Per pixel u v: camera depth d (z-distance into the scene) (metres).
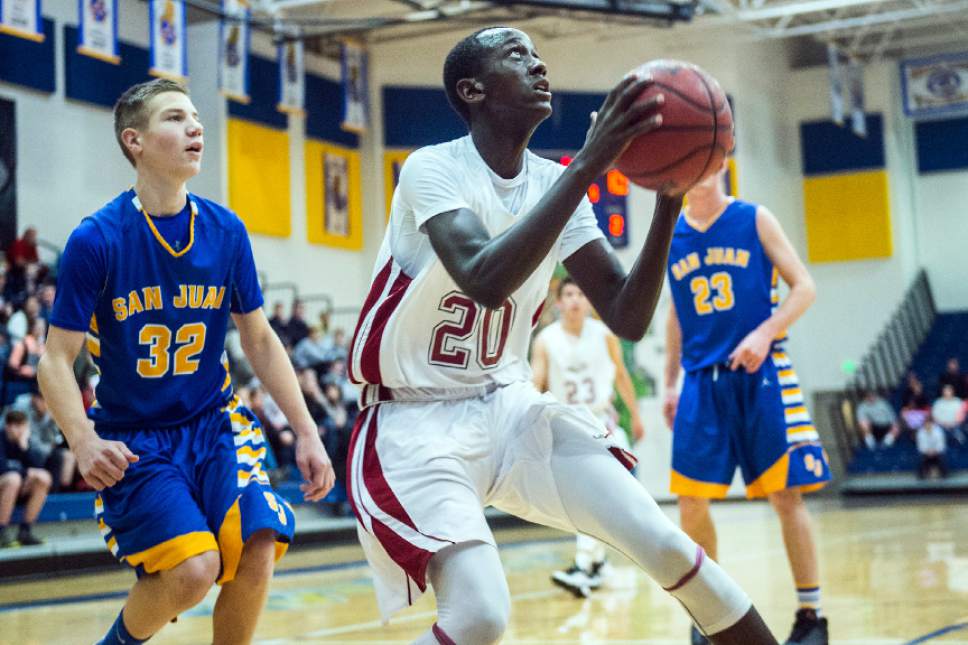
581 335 6.45
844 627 4.52
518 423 2.52
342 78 16.17
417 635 4.79
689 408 4.12
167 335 2.72
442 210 2.30
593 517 2.43
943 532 10.11
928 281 21.28
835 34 19.31
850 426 19.58
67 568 8.94
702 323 4.12
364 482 2.49
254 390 11.95
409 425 2.49
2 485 8.71
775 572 6.93
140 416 2.72
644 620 5.01
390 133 17.22
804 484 3.94
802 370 20.52
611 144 2.04
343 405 13.05
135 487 2.62
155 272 2.69
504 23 16.98
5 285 11.31
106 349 2.71
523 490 2.52
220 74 13.59
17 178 12.69
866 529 10.91
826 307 20.77
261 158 15.58
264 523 2.64
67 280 2.61
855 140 20.61
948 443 18.52
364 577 7.68
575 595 6.02
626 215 17.53
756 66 19.50
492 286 2.11
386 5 16.23
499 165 2.52
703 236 4.12
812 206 20.88
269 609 5.86
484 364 2.57
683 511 4.13
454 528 2.31
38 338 10.29
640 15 12.65
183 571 2.52
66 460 9.86
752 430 4.01
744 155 18.72
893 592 5.68
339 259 16.92
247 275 2.88
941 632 4.29
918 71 19.83
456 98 2.54
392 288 2.51
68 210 13.29
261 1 14.85
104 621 5.74
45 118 13.08
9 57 12.62
